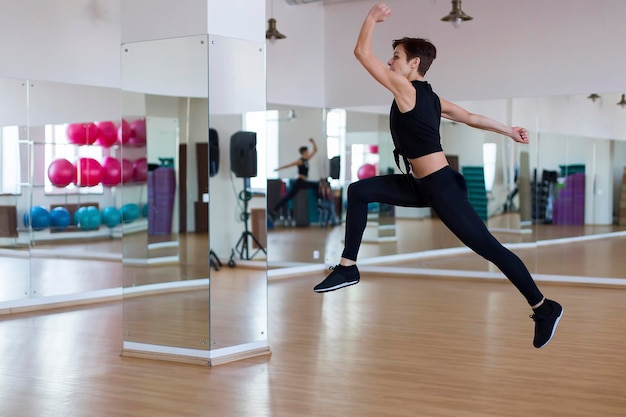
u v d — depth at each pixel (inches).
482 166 373.7
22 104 294.2
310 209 398.9
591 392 177.9
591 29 346.6
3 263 289.6
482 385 183.9
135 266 219.3
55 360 213.3
